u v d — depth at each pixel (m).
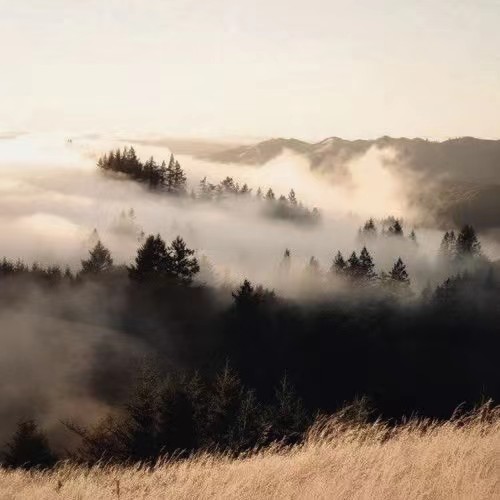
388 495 4.71
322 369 100.00
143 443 42.56
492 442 6.14
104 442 47.53
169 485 6.54
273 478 5.86
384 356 107.88
